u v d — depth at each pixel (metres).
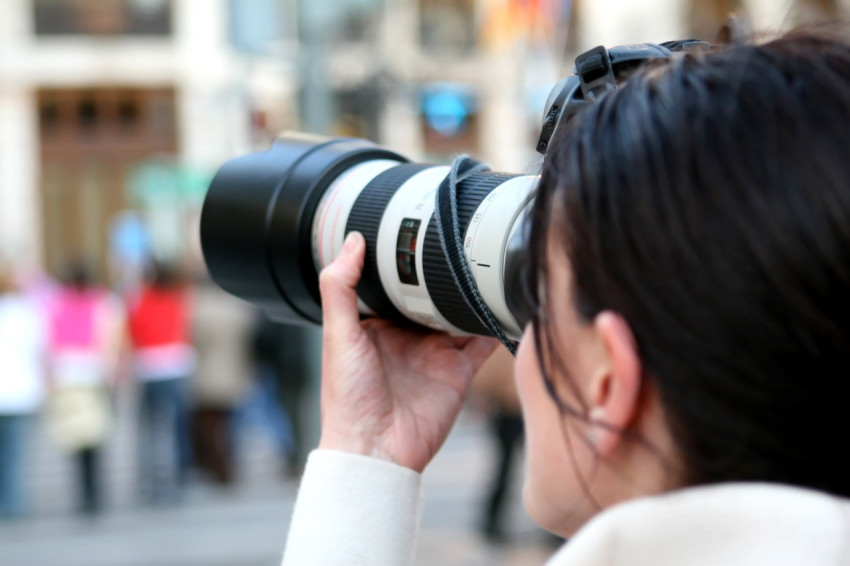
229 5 6.78
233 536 6.76
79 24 22.66
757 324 0.73
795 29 0.88
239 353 8.10
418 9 21.61
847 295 0.73
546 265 0.89
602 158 0.83
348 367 1.35
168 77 22.66
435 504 7.52
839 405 0.74
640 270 0.78
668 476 0.80
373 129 8.85
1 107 22.36
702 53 0.86
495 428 6.17
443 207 1.26
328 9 6.90
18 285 7.45
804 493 0.72
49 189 22.70
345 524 1.23
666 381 0.77
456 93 21.91
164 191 20.02
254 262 1.55
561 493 0.91
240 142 14.90
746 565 0.69
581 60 1.10
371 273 1.40
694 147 0.78
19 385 7.41
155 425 7.87
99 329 7.56
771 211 0.74
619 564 0.73
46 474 9.31
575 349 0.86
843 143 0.75
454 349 1.44
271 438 10.54
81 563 6.23
